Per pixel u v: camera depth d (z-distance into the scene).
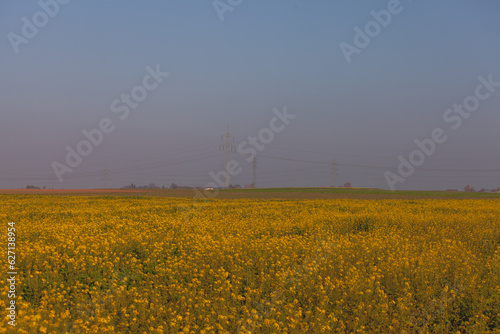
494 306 8.27
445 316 7.88
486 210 26.67
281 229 17.31
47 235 15.07
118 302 8.37
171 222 19.14
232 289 9.22
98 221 21.05
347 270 10.32
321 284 9.05
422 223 18.95
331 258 11.55
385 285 9.67
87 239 13.73
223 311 7.90
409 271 10.09
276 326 7.14
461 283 9.14
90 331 7.02
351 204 31.91
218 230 16.94
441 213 25.03
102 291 9.02
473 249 13.66
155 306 8.16
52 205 31.50
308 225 18.00
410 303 8.22
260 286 9.46
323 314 7.63
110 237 13.70
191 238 14.53
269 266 11.06
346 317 8.05
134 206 30.98
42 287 9.31
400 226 18.94
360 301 8.31
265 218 22.47
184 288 9.27
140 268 11.05
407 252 11.93
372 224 19.14
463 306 8.45
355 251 12.39
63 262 11.06
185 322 7.62
